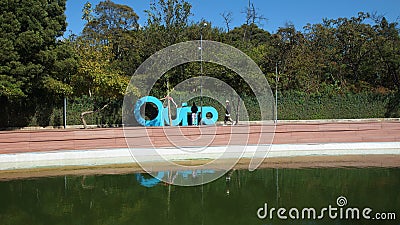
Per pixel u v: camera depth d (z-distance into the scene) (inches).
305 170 414.3
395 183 351.9
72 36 883.4
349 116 962.1
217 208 284.4
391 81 1159.0
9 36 602.5
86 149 480.7
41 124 743.1
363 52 1205.7
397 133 551.2
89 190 336.8
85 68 673.6
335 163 449.7
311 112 937.5
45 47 650.2
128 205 292.2
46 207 287.3
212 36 922.7
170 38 824.3
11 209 282.2
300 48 1129.4
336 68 1200.8
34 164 440.5
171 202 300.7
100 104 770.8
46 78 652.1
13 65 602.9
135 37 1127.6
